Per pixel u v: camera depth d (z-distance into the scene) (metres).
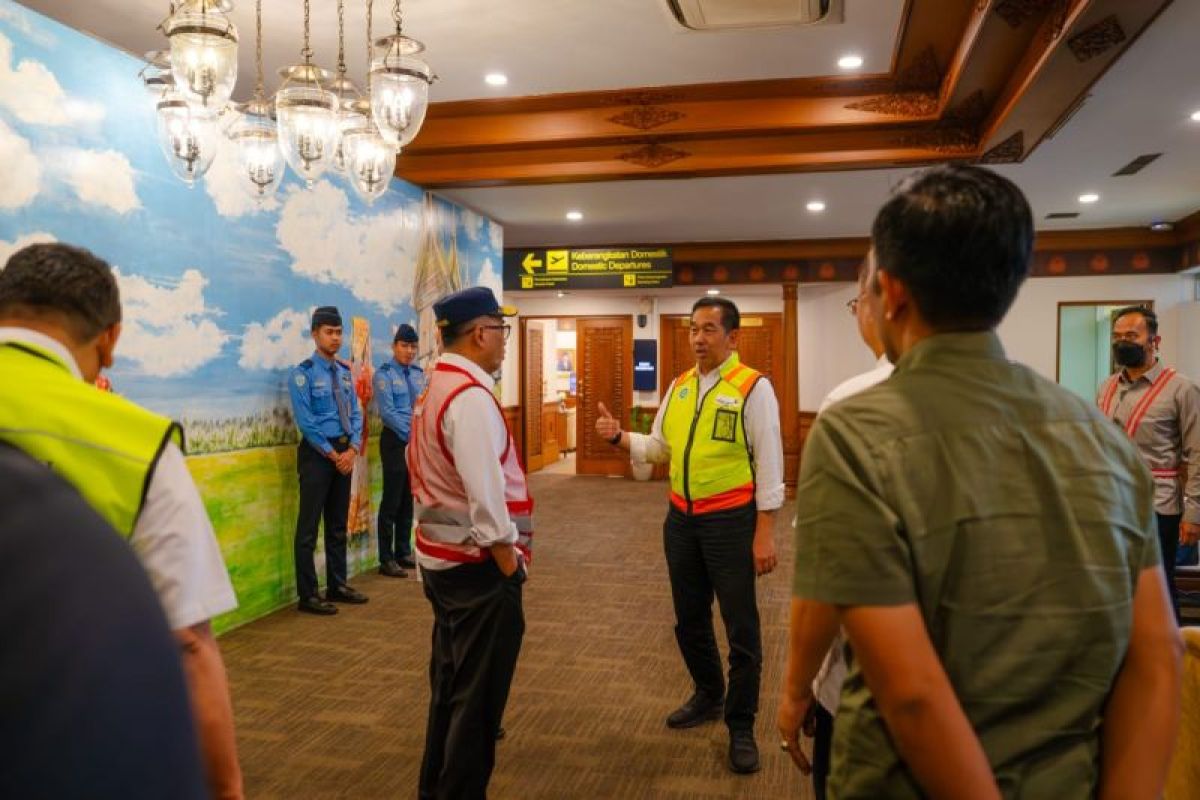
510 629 2.30
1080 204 7.91
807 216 8.41
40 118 3.46
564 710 3.45
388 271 6.20
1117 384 4.26
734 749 2.92
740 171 5.86
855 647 0.91
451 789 2.24
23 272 1.19
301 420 4.84
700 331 3.00
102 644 0.43
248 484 4.71
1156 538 1.01
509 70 4.95
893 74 4.98
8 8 3.32
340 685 3.72
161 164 4.10
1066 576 0.92
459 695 2.28
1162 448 4.05
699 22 4.21
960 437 0.94
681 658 4.11
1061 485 0.94
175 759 0.45
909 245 1.00
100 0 4.00
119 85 3.84
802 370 11.26
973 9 4.02
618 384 12.01
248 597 4.71
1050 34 3.69
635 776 2.87
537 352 12.76
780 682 3.77
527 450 12.32
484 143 5.80
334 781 2.82
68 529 0.47
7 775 0.39
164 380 4.12
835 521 0.93
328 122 3.24
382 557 5.77
